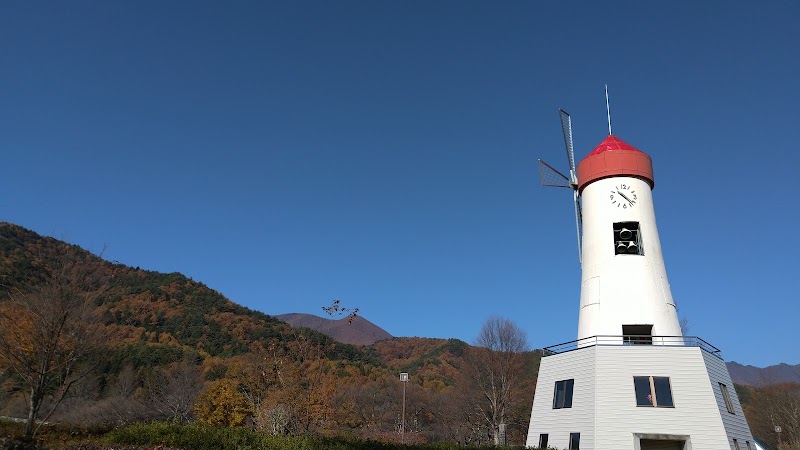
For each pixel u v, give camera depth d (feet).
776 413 242.37
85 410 151.23
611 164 105.29
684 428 80.74
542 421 96.02
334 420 123.24
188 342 294.87
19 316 79.15
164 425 74.18
